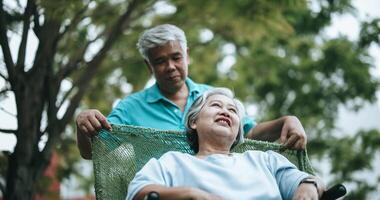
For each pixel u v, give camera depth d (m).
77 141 4.41
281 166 4.05
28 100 6.81
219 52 12.01
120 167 4.18
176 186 3.88
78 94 7.14
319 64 13.23
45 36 6.93
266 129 4.76
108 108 9.48
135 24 8.73
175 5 8.02
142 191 3.70
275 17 8.02
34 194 6.74
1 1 6.68
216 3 7.99
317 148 13.09
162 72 4.91
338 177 12.95
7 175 6.71
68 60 7.81
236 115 4.18
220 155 4.04
